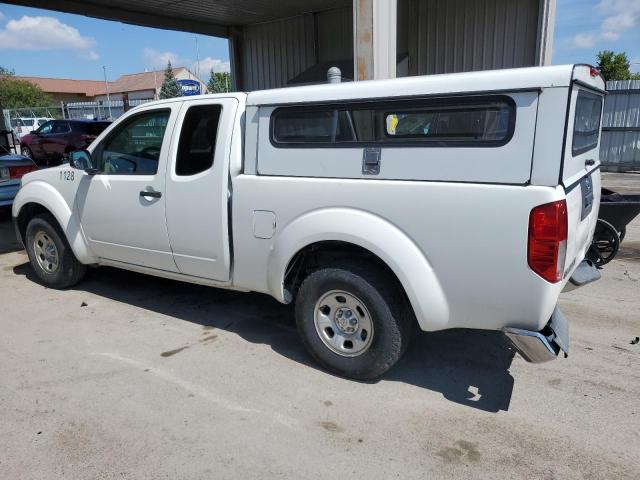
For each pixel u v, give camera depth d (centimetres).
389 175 307
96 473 260
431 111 291
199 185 385
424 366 371
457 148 285
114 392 334
